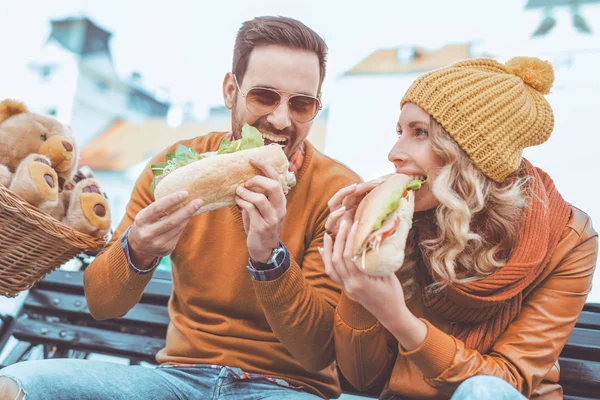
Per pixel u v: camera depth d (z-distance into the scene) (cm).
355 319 207
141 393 210
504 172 202
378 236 170
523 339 201
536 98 212
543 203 206
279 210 199
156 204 193
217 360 228
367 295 180
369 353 211
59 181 236
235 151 205
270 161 202
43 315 320
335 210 195
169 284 310
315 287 236
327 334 222
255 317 237
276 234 203
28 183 212
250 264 214
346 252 174
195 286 240
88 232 228
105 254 233
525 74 214
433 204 207
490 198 205
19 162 229
